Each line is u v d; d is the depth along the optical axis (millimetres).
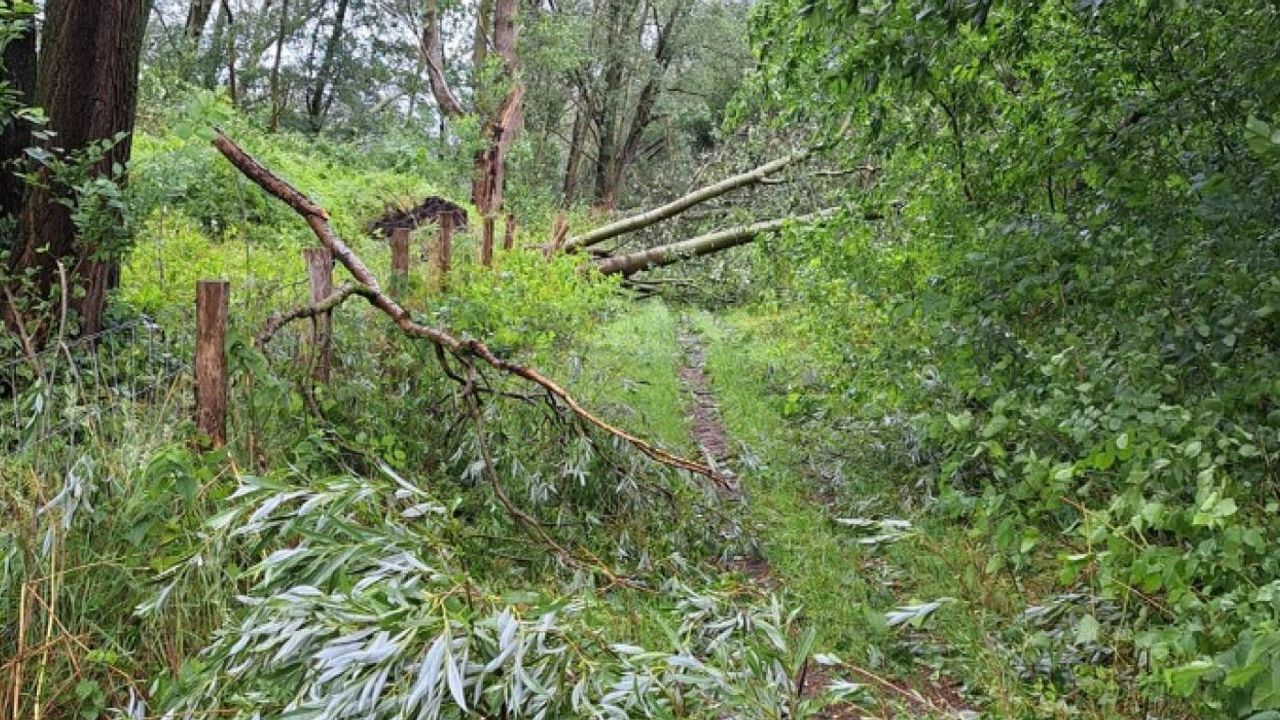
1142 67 5059
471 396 4707
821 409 7355
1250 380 3701
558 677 2564
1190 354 3889
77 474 3168
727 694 2592
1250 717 2227
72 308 5125
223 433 3723
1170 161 4840
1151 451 3146
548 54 23344
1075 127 5152
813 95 6078
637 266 14852
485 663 2551
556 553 4191
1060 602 3506
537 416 5043
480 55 22203
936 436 4047
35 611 2982
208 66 23375
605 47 29297
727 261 14648
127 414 3629
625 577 4211
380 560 2896
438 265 7430
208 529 3195
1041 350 4539
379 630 2486
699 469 4719
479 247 10883
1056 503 3193
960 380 4652
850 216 6648
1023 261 4723
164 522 3258
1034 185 5707
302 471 3896
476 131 17531
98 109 5383
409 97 27891
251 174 5098
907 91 5160
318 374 4758
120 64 5438
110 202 5027
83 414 3555
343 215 11664
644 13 30625
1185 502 3229
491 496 4488
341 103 30453
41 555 3035
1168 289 4324
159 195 5891
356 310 5402
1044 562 4258
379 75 27609
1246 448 3184
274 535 3322
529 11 24250
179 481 3223
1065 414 3783
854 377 6176
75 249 5168
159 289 6043
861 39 4664
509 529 4504
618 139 32812
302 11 26766
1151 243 4457
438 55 20812
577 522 4637
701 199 14352
